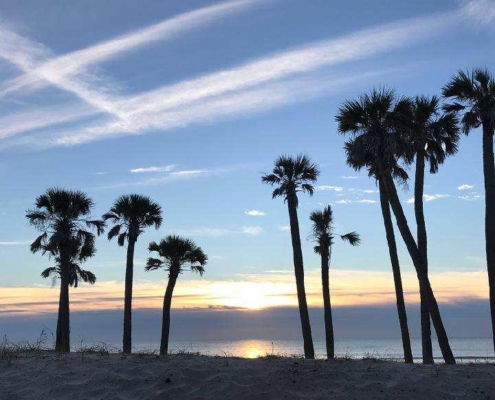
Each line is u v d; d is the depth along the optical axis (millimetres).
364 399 8781
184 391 9531
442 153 23609
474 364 11750
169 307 33500
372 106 20672
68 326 32094
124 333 30875
